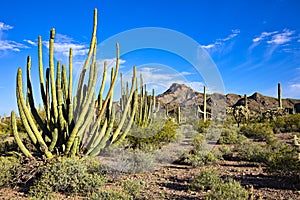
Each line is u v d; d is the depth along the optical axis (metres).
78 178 5.18
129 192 4.93
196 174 5.80
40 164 5.85
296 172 5.50
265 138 13.15
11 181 5.50
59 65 6.98
